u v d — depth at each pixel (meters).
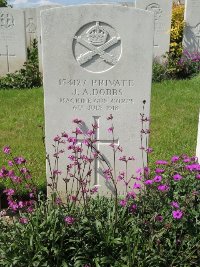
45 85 3.68
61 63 3.61
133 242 2.92
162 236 2.96
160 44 10.98
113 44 3.56
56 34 3.52
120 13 3.47
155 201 3.14
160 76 10.14
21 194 4.19
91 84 3.68
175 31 11.10
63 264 2.79
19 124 6.62
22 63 10.34
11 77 9.80
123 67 3.62
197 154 3.91
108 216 3.16
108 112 3.78
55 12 3.46
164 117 6.86
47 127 3.82
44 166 4.92
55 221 2.92
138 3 10.76
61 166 3.93
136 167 3.96
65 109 3.76
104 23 3.50
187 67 10.55
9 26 10.02
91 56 3.59
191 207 3.04
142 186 3.92
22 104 7.78
